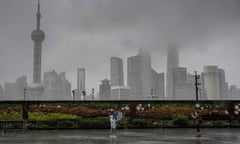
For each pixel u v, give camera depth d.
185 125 39.72
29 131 34.78
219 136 25.83
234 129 36.62
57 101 40.31
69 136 26.41
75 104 40.59
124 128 38.94
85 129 37.94
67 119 39.16
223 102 42.19
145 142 20.48
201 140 22.06
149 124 39.88
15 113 38.94
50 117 39.06
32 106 39.28
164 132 31.44
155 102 41.78
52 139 23.25
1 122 36.03
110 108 40.84
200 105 42.09
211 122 40.59
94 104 40.91
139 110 41.03
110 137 25.02
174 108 41.72
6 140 22.52
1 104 39.19
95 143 19.92
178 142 20.52
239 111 41.34
